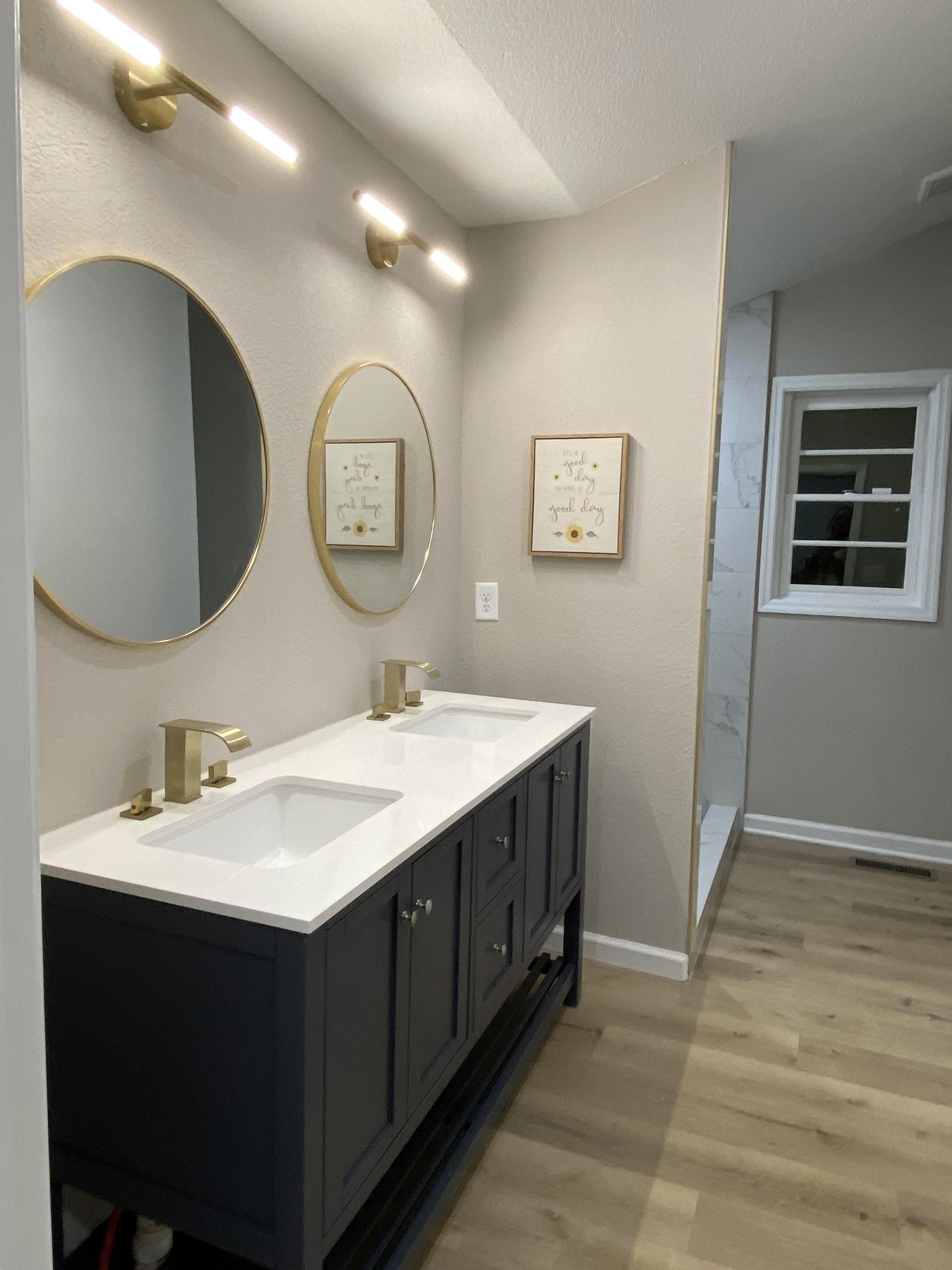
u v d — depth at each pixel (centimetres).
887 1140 186
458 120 194
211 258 155
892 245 335
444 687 263
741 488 359
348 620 208
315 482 188
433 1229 160
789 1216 165
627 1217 164
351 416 200
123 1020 121
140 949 118
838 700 359
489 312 258
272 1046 110
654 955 255
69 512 128
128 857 123
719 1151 182
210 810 143
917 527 352
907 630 347
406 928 133
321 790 161
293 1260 112
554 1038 222
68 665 132
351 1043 120
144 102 135
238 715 171
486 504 264
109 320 134
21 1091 43
